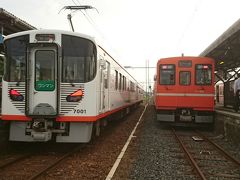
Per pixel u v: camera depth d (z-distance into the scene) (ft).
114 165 25.41
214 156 30.58
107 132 46.42
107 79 38.78
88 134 29.99
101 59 33.73
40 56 29.25
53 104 28.94
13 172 23.07
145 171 24.40
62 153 30.17
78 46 29.86
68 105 29.17
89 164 25.98
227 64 75.36
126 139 40.19
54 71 29.04
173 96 49.14
